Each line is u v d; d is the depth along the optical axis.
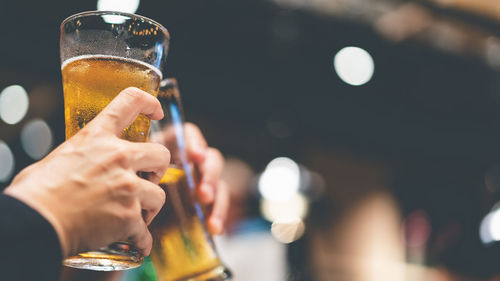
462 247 7.25
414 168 8.12
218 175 1.03
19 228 0.49
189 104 5.93
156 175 0.65
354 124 6.62
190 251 0.81
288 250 2.10
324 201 7.49
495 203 8.00
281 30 4.45
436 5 4.10
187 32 4.49
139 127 0.65
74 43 0.63
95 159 0.56
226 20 4.30
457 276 7.11
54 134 6.38
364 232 7.75
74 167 0.56
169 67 5.08
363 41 4.61
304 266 2.12
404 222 7.95
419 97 6.19
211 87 5.52
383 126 6.72
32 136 6.82
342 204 7.69
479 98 6.11
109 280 1.38
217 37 4.61
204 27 4.41
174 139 0.85
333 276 7.21
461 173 8.10
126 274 1.24
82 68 0.62
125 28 0.64
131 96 0.61
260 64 5.25
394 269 7.66
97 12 0.63
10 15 4.19
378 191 8.03
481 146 7.47
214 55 5.01
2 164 7.14
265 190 6.51
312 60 5.14
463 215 7.83
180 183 0.82
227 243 2.09
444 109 6.59
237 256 2.04
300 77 5.55
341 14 4.25
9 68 4.93
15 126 6.75
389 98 6.22
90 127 0.59
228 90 5.61
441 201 8.02
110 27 0.63
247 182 2.36
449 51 4.81
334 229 7.48
